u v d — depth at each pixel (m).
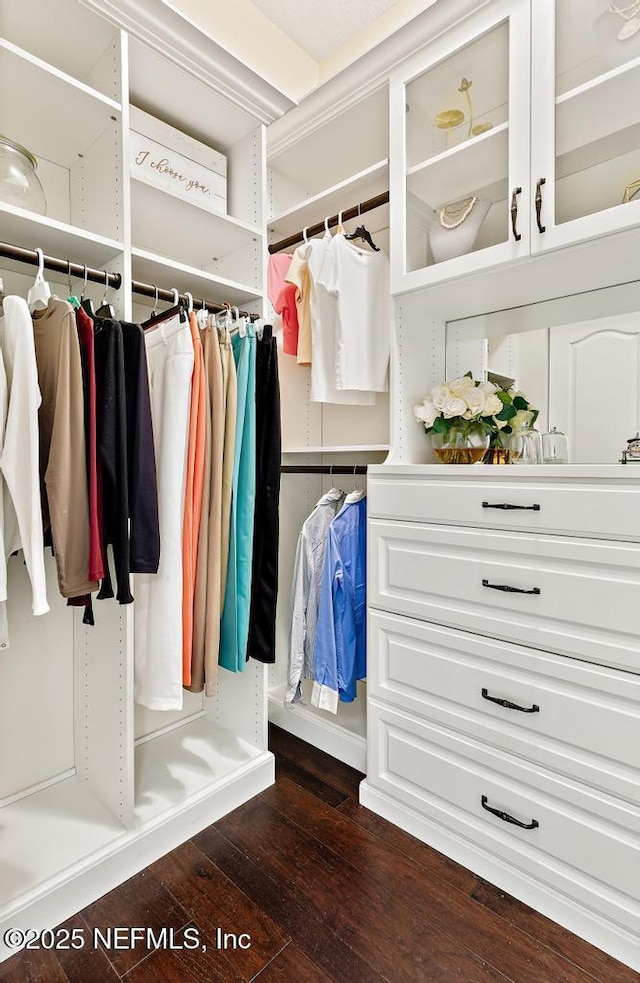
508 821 1.25
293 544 2.21
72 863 1.22
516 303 1.60
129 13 1.25
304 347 1.71
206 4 1.73
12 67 1.12
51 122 1.33
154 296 1.41
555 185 1.22
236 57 1.44
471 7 1.32
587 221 1.16
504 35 1.30
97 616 1.46
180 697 1.33
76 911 1.20
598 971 1.07
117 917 1.19
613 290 1.45
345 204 1.81
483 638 1.31
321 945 1.13
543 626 1.20
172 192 1.44
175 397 1.33
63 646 1.59
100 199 1.40
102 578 1.15
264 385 1.55
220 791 1.53
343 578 1.66
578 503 1.13
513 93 1.27
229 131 1.72
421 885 1.29
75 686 1.59
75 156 1.48
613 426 1.45
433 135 1.46
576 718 1.15
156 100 1.56
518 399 1.59
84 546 1.12
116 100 1.32
